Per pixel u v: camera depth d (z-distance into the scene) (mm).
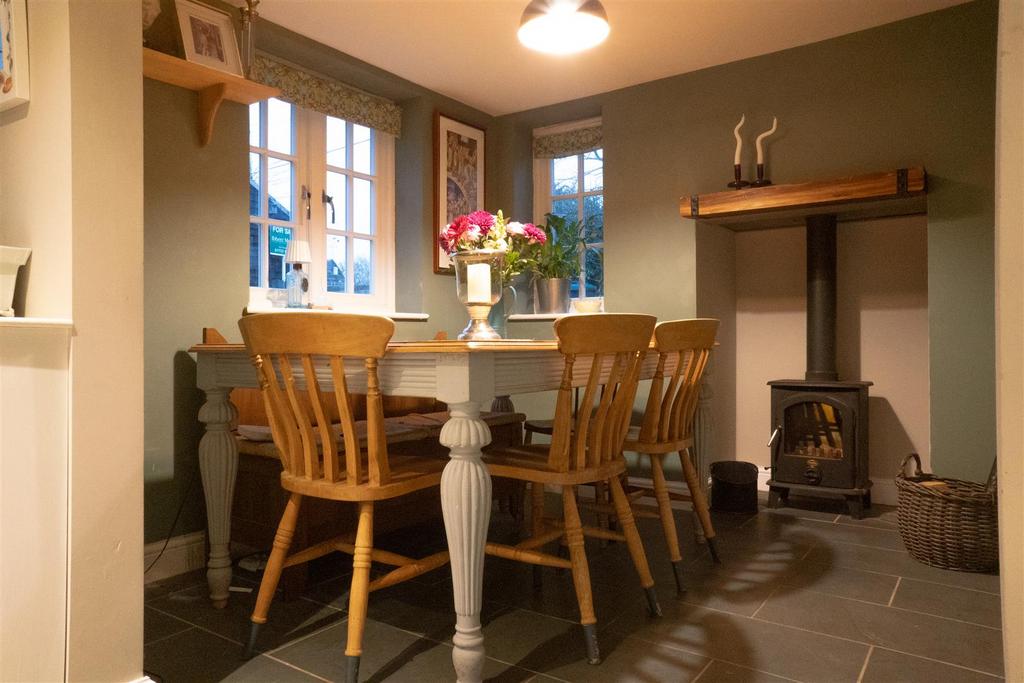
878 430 3672
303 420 1819
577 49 2580
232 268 2814
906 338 3596
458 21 3141
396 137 4070
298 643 1949
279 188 3535
